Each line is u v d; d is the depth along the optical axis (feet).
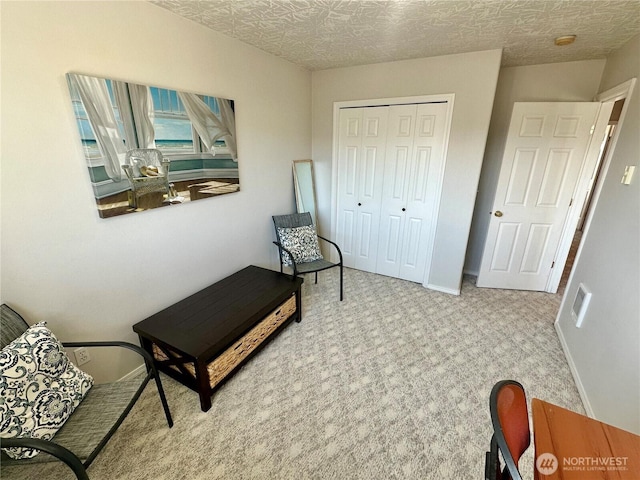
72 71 4.58
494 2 5.27
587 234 7.28
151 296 6.43
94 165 4.98
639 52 6.33
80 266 5.13
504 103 9.77
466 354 7.02
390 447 4.83
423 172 9.62
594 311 6.08
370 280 11.05
